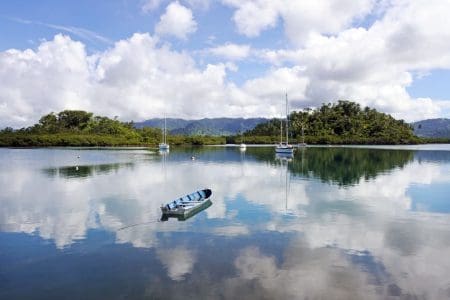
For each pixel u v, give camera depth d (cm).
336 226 2259
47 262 1694
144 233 2122
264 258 1711
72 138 15362
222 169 5719
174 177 4722
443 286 1433
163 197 3294
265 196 3278
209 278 1496
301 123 17838
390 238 2019
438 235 2080
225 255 1750
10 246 1917
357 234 2095
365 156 8588
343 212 2638
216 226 2253
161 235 2078
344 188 3734
